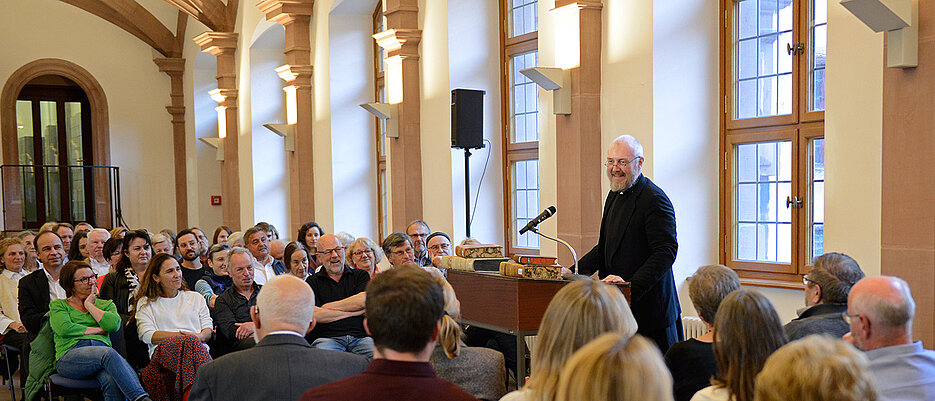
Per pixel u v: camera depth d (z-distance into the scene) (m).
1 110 13.06
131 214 14.12
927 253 3.67
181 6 11.73
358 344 4.82
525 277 3.41
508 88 7.30
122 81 14.04
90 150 14.27
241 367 2.66
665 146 5.30
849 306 2.27
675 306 4.00
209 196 13.91
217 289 6.05
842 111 4.23
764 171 5.17
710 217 5.44
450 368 3.15
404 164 7.93
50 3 13.47
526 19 7.06
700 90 5.39
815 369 1.35
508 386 4.76
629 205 4.00
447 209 7.48
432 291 1.96
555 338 1.97
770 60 5.09
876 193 4.05
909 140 3.73
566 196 5.87
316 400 1.92
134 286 5.48
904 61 3.68
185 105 14.23
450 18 7.28
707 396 2.21
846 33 4.19
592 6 5.62
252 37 11.25
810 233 4.89
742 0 5.26
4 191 12.63
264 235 6.61
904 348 2.18
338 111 9.63
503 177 7.43
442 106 7.48
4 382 6.35
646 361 1.30
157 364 4.47
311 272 6.95
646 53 5.30
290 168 10.51
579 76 5.67
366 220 9.86
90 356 4.57
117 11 13.34
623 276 4.00
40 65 13.38
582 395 1.30
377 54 9.73
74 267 4.89
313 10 9.98
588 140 5.71
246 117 11.73
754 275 5.21
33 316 5.15
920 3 3.66
